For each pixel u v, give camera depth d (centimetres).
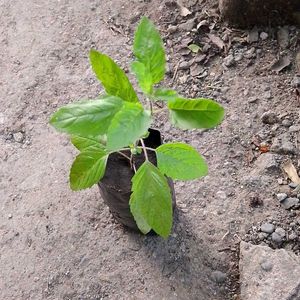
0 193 84
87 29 102
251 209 79
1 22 103
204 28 98
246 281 71
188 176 56
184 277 74
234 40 97
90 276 76
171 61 96
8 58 99
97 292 75
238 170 83
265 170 82
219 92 92
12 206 83
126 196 68
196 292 73
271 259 71
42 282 76
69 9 104
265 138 86
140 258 76
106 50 99
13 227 81
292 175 82
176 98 55
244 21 97
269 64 94
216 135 87
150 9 102
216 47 96
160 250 77
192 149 56
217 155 85
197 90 92
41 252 78
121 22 102
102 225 80
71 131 51
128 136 50
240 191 81
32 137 90
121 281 75
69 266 77
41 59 98
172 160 57
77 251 78
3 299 75
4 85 95
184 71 95
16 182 85
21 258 78
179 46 97
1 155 88
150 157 67
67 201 82
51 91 94
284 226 77
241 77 93
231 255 76
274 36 96
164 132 87
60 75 96
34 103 93
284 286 69
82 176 62
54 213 82
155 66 56
